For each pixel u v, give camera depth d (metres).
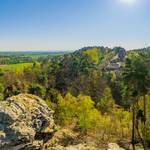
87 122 76.38
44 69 178.88
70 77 159.00
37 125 41.84
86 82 147.12
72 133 65.81
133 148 71.06
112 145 58.25
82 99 81.81
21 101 42.91
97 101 126.94
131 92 71.25
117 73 182.00
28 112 41.72
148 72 67.56
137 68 67.56
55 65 169.38
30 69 184.38
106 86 141.12
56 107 82.38
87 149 52.91
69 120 80.44
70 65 170.75
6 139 37.69
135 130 81.62
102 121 81.50
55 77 156.12
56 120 80.62
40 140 42.25
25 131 39.22
